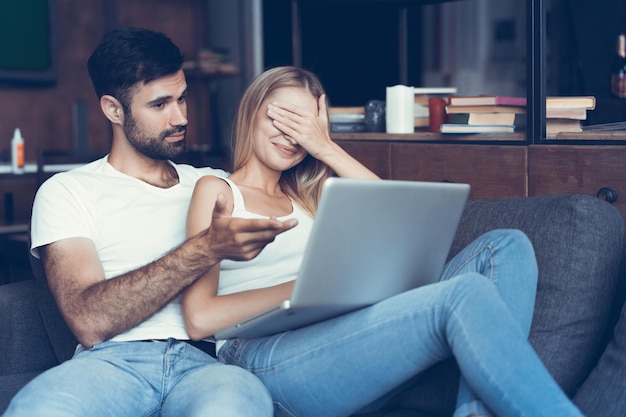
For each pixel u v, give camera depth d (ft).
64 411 5.04
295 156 6.63
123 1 21.76
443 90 9.55
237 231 5.19
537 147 7.50
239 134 6.67
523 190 7.65
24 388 5.23
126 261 6.27
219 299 5.77
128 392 5.52
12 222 14.39
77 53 21.08
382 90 12.42
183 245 5.51
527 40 7.61
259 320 5.10
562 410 4.52
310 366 5.42
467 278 4.96
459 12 15.39
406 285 5.51
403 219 5.08
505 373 4.61
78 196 6.22
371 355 5.21
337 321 5.41
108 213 6.28
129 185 6.44
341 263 4.94
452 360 5.82
